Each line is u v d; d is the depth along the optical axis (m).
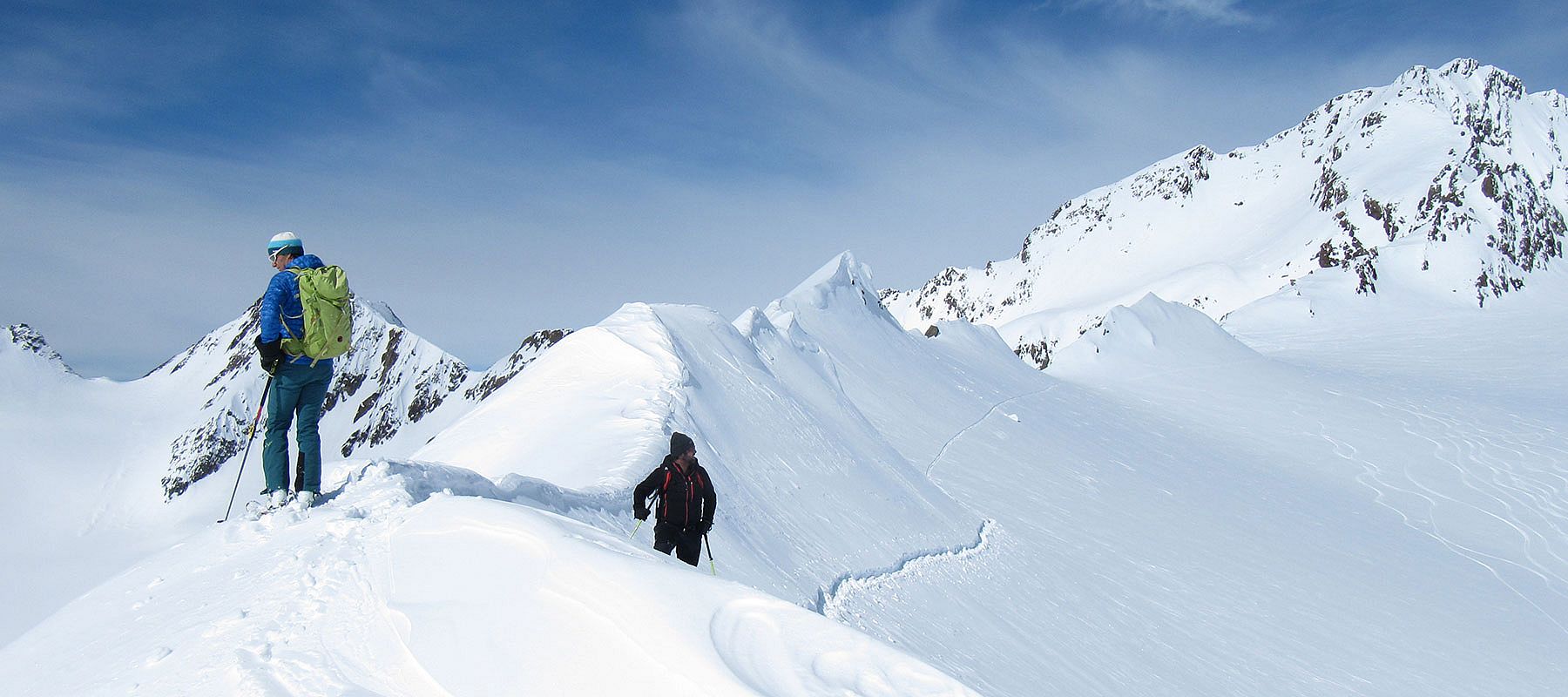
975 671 11.15
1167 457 38.28
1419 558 28.48
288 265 7.27
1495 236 143.88
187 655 4.53
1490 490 39.28
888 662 4.42
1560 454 45.28
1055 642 13.86
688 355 19.11
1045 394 47.44
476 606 4.84
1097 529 23.09
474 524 5.93
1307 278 139.38
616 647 4.40
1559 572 29.06
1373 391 62.56
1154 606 18.14
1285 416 53.31
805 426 19.38
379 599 5.07
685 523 7.85
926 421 31.22
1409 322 117.62
